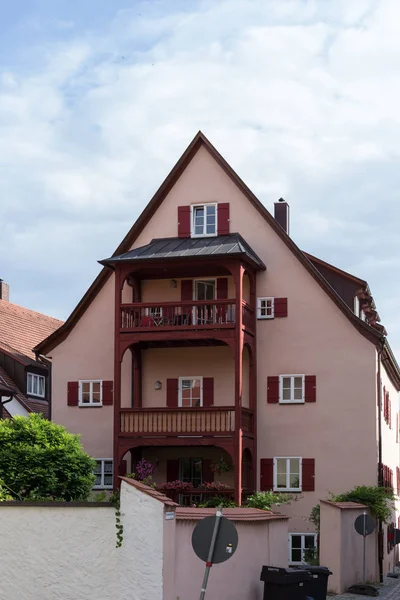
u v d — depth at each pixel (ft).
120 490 59.06
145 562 57.26
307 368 118.62
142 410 115.75
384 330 144.15
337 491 115.85
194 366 122.01
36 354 128.06
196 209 124.16
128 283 122.93
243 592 70.38
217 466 116.88
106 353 125.18
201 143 124.47
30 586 59.21
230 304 114.52
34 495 86.99
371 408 116.06
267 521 76.69
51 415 125.90
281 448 118.01
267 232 121.60
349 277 129.59
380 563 115.24
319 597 77.77
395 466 148.05
